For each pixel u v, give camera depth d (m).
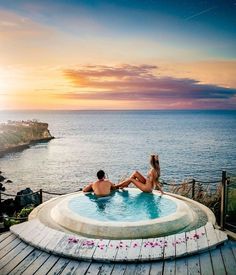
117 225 6.68
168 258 5.65
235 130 117.31
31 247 6.20
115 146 66.00
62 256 5.80
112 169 40.03
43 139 82.38
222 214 7.05
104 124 171.88
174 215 7.29
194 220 7.58
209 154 52.41
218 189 11.99
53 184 31.72
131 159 48.03
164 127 138.88
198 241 6.20
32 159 48.91
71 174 36.84
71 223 7.04
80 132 110.50
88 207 8.86
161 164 42.34
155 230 6.70
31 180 33.50
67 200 8.76
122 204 9.16
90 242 6.12
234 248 6.16
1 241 6.49
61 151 58.62
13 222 9.34
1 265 5.54
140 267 5.45
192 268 5.41
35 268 5.43
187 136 90.25
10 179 33.88
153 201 9.28
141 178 10.20
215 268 5.41
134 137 87.75
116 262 5.56
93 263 5.58
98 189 9.58
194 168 39.31
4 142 63.56
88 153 55.44
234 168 39.56
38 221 7.31
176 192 12.82
